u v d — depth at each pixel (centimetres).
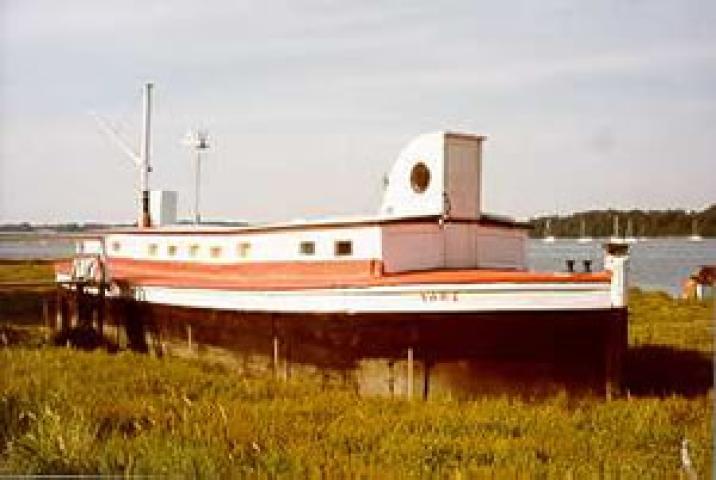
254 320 2208
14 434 1308
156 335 2644
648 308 4391
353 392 1939
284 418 1609
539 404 1764
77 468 1143
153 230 2770
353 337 1955
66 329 2880
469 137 2095
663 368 2205
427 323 1853
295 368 2097
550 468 1262
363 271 2000
